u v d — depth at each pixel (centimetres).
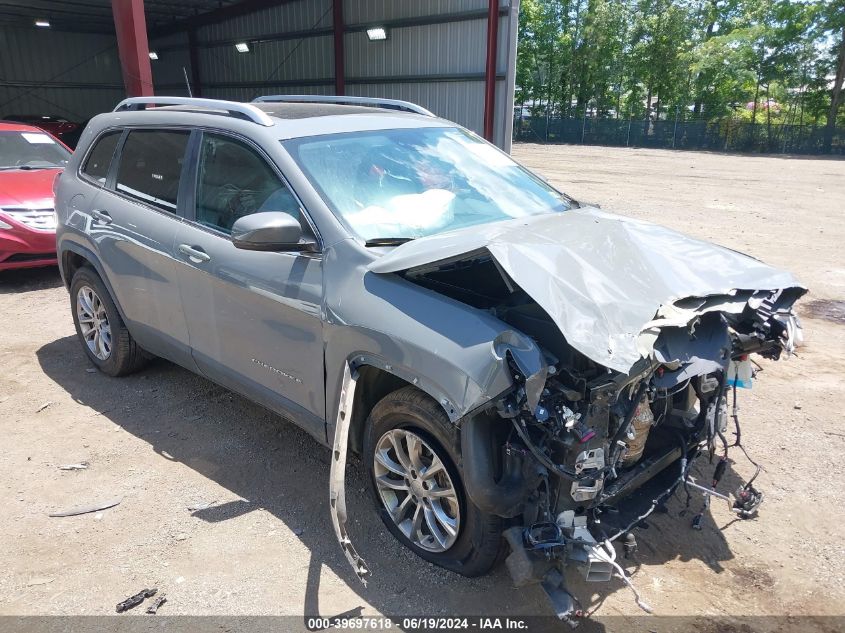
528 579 239
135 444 399
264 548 308
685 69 4453
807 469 382
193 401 455
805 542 319
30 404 449
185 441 403
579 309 245
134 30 1103
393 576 291
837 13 3944
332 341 295
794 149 3594
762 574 297
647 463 288
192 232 370
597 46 4594
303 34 1895
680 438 303
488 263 317
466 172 378
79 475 366
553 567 245
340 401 276
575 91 4847
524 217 355
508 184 386
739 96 4362
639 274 286
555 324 255
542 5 4731
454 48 1478
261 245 297
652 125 3922
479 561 269
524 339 238
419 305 269
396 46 1609
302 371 318
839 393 484
